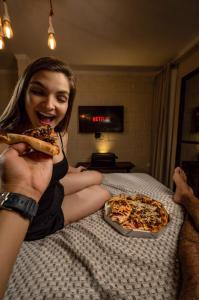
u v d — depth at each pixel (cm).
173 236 84
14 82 354
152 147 368
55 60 77
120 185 144
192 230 81
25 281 59
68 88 80
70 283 59
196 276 55
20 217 42
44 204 83
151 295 56
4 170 46
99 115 361
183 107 292
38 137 65
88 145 376
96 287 58
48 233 87
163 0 169
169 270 64
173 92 317
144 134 381
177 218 100
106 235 83
